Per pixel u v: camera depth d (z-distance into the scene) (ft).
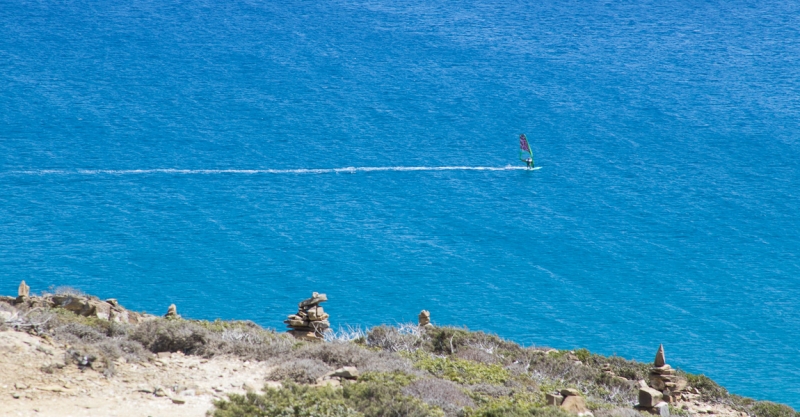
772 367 442.50
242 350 121.70
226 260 622.54
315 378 111.96
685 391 162.09
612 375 158.71
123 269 602.85
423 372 122.72
